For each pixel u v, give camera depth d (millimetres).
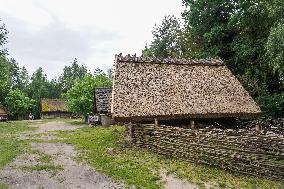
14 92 81062
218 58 25062
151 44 59406
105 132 28125
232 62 30078
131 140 19609
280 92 27781
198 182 13195
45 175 14898
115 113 18781
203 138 15391
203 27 31781
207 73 23016
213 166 15086
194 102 20312
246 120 23812
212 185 12891
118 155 17984
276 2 20047
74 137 26766
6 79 60594
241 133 15117
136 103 19469
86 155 18734
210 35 29969
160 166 15539
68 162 17266
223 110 20188
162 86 20984
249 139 13914
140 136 19234
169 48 55688
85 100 46469
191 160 15992
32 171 15586
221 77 22938
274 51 19031
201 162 15492
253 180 13289
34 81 98875
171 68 22672
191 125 19234
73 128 37719
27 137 28641
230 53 30484
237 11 28094
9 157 18641
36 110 86188
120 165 16031
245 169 13922
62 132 32188
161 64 22828
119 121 18875
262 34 28250
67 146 22219
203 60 24234
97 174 14844
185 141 16250
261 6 25672
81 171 15422
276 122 21953
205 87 21672
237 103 20953
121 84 20438
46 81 101812
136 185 13109
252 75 28141
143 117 19062
